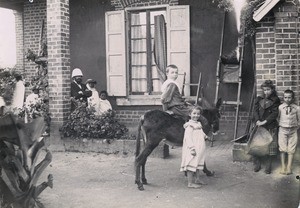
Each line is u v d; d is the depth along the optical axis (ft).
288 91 20.94
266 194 17.67
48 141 29.32
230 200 16.92
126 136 28.35
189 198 17.30
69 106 29.76
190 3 32.24
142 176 19.61
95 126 27.73
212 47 31.81
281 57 23.04
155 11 33.71
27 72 39.47
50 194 18.15
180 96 20.71
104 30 35.29
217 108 21.74
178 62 32.58
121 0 34.22
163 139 19.57
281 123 20.97
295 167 22.36
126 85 34.55
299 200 16.69
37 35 38.45
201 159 19.08
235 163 23.72
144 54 34.35
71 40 36.52
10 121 13.83
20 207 13.74
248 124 27.81
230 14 31.04
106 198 17.51
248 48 30.55
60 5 28.89
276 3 22.18
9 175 13.50
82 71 36.35
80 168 23.34
